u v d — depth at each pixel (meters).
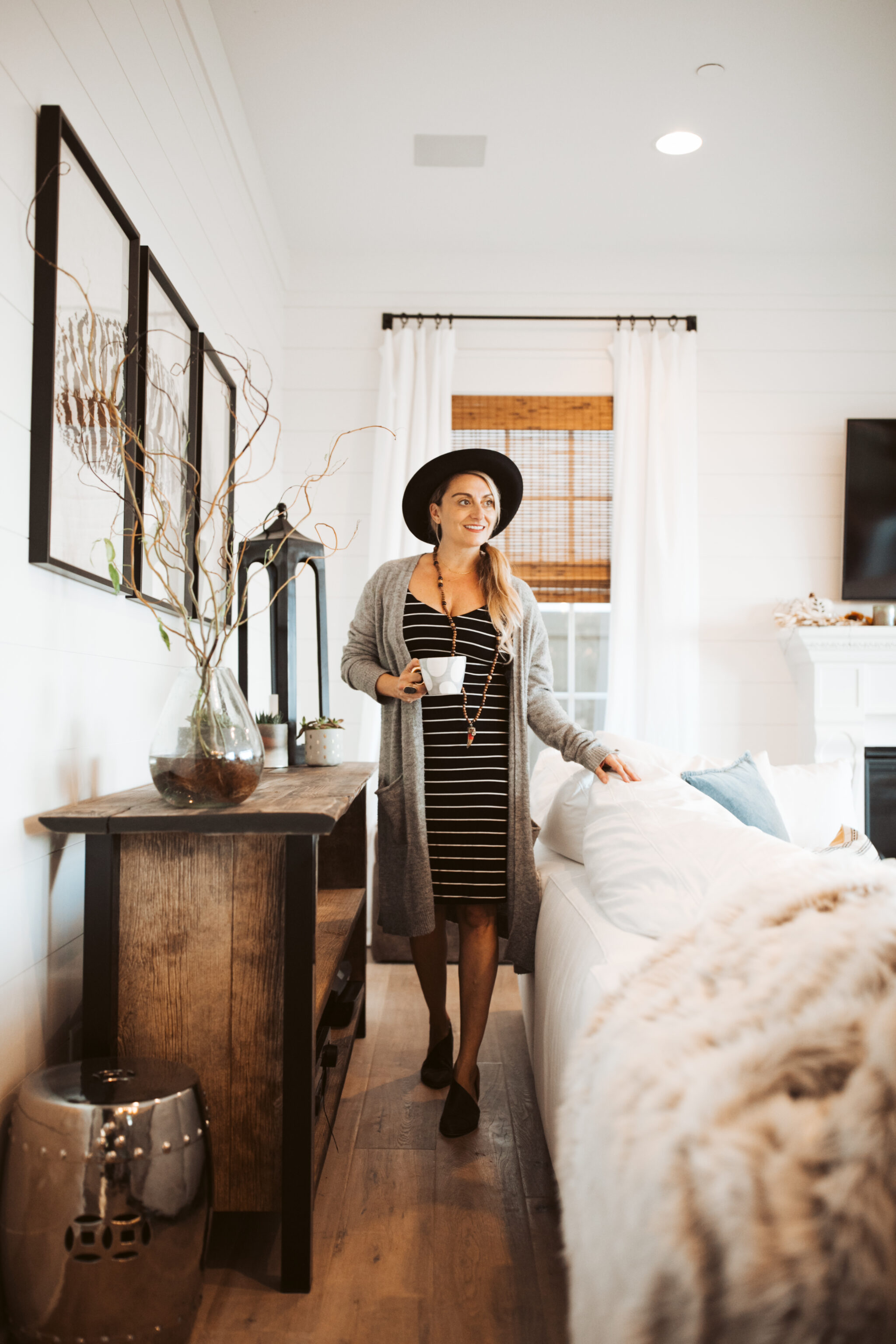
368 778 2.04
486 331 4.10
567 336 4.10
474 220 3.80
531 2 2.56
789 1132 0.82
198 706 1.48
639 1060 0.97
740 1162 0.82
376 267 4.10
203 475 2.51
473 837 2.03
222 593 2.79
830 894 1.08
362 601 2.26
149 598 2.03
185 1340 1.25
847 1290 0.76
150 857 1.48
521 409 4.10
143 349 1.95
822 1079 0.84
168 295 2.16
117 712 1.87
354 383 4.09
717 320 4.11
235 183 3.04
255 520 3.44
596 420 4.10
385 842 2.14
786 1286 0.76
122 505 1.84
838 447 4.11
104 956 1.45
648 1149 0.89
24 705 1.42
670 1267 0.82
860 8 2.58
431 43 2.73
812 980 0.93
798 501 4.11
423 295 4.10
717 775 2.04
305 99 3.01
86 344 1.62
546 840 2.29
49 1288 1.16
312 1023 1.43
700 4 2.56
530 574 4.10
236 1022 1.46
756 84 2.92
